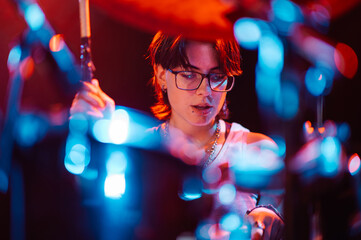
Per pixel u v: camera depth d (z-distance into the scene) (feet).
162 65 4.66
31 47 3.62
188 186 4.08
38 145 3.83
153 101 9.23
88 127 3.56
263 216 3.88
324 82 2.81
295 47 2.40
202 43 4.35
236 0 2.19
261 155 4.60
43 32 3.51
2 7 3.38
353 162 3.27
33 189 3.82
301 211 2.54
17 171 3.85
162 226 3.87
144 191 3.93
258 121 9.10
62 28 3.69
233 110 9.23
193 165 4.25
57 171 3.80
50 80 3.70
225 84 4.56
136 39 9.23
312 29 2.30
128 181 3.92
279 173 4.26
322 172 2.69
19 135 3.83
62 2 3.60
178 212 3.96
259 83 8.96
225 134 4.99
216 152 4.85
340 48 2.34
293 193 2.54
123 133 3.98
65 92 3.67
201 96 4.47
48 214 3.76
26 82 3.99
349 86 7.11
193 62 4.40
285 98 2.51
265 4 2.18
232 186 4.54
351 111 7.07
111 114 3.66
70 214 3.74
